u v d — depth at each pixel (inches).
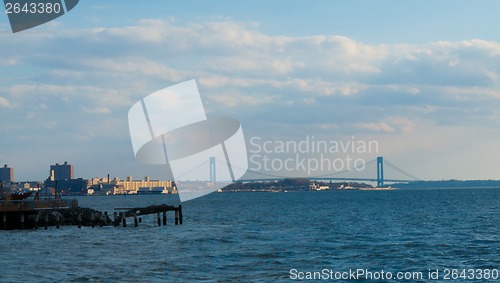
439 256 1915.6
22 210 3004.4
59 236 2628.0
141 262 1788.9
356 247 2146.9
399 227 3144.7
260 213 4972.9
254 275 1563.7
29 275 1563.7
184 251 2055.9
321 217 4205.2
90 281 1480.1
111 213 5428.2
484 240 2380.7
